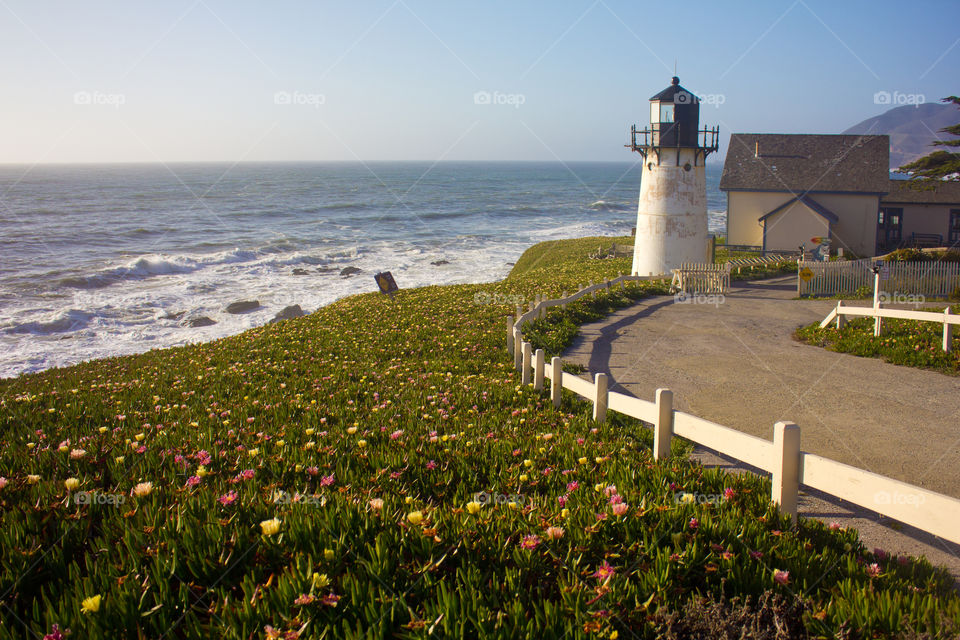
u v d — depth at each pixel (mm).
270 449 6477
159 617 2986
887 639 3264
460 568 3562
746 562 3973
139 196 138625
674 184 32438
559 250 52156
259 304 37562
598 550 4004
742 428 9336
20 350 27562
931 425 9422
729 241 43844
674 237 32719
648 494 5113
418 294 28141
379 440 6941
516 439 7262
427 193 159000
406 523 3971
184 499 4449
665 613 3285
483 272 51000
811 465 4836
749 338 17547
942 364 13422
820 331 17594
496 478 5773
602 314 22125
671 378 12766
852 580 3979
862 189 40438
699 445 8312
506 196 151875
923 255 32938
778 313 22312
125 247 63969
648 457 6984
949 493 6875
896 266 26984
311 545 3664
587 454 6691
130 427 7820
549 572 3717
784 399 11016
